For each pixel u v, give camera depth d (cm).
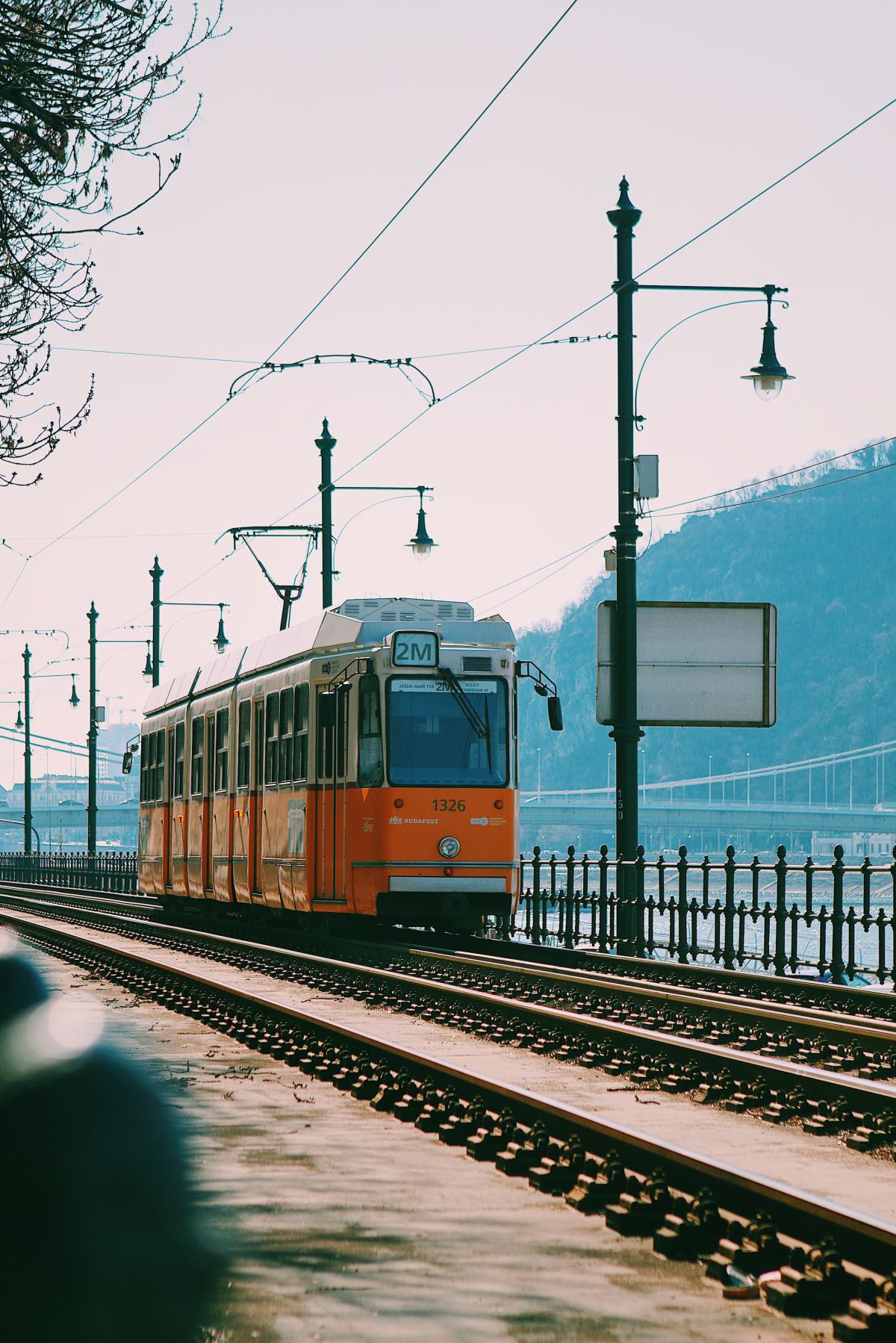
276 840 3812
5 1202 671
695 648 4088
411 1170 1333
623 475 3678
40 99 1814
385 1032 2252
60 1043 712
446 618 3606
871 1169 1366
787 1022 2178
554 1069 1931
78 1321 677
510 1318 918
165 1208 711
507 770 3488
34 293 1998
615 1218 1123
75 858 9631
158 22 1845
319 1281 994
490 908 3450
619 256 3662
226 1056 2045
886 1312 888
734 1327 902
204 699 4562
